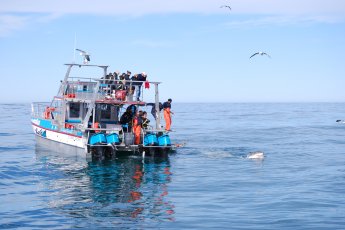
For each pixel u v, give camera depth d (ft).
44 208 61.62
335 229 51.93
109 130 102.53
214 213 58.85
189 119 329.11
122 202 65.00
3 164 98.99
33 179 82.48
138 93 105.81
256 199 66.44
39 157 108.88
